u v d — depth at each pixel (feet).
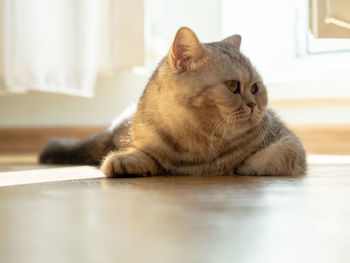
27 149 12.17
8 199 3.31
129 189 3.82
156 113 5.52
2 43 10.96
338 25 7.14
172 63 5.42
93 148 7.72
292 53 10.19
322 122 10.16
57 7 10.49
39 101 12.37
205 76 5.29
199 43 5.31
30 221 2.48
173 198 3.22
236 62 5.49
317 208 2.77
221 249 1.83
